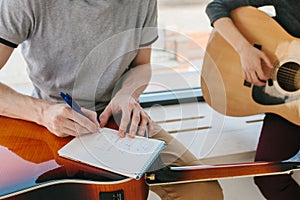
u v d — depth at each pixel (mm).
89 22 1136
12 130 1096
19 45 1245
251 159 1473
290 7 1311
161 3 1571
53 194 946
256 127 1558
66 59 1172
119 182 919
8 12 1056
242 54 1395
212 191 1173
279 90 1406
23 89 1523
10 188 904
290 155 1434
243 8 1368
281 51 1361
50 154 1009
